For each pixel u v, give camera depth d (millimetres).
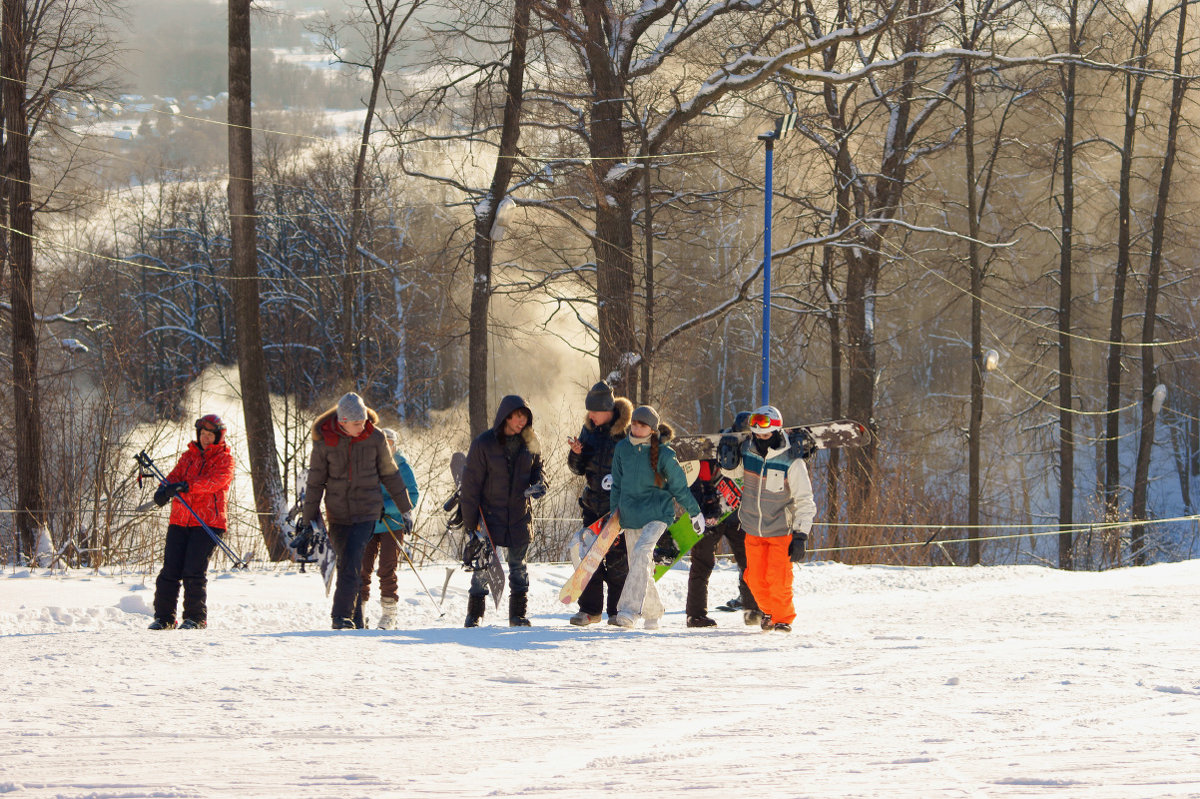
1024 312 117312
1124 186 89875
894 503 66375
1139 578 39750
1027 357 123188
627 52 64312
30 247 57406
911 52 65750
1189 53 85562
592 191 63844
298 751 10203
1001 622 23938
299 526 23641
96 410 51594
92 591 31859
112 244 156500
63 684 13898
